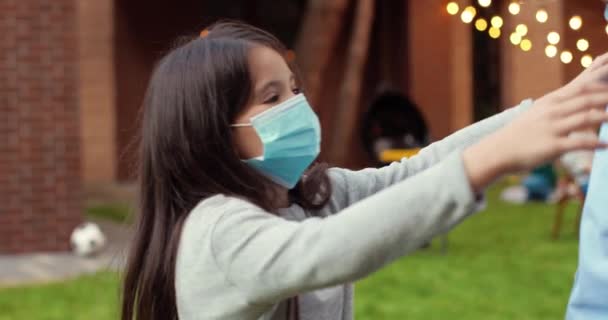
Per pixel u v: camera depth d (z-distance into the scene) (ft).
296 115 5.64
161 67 5.85
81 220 29.07
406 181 4.46
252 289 4.85
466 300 20.35
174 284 5.59
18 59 28.45
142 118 6.06
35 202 28.78
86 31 47.16
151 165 5.88
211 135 5.57
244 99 5.61
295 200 6.20
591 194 5.15
